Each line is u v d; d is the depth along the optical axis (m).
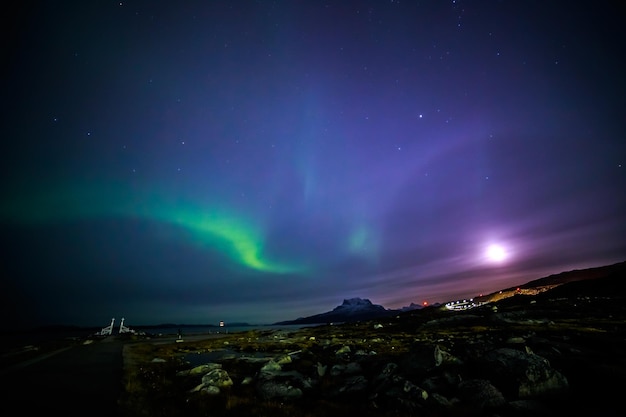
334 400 15.59
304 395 16.78
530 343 22.31
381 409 13.62
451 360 17.75
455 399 13.82
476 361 17.22
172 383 18.84
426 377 16.52
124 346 48.38
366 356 26.38
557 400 13.68
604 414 12.10
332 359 27.02
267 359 28.70
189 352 39.19
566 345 21.56
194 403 14.38
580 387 14.94
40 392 16.28
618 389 14.25
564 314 49.28
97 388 17.22
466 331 43.41
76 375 21.33
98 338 77.19
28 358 31.58
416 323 64.00
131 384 17.78
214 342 55.53
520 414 12.31
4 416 12.41
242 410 13.55
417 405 13.30
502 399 13.42
